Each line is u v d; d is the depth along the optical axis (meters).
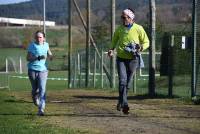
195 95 32.31
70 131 19.86
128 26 24.70
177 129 20.38
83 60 59.03
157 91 37.94
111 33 47.69
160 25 54.94
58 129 20.36
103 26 82.94
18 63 104.06
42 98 25.33
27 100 33.06
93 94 38.34
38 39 26.14
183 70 38.25
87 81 50.94
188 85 38.16
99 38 80.12
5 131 19.95
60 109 27.45
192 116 24.20
